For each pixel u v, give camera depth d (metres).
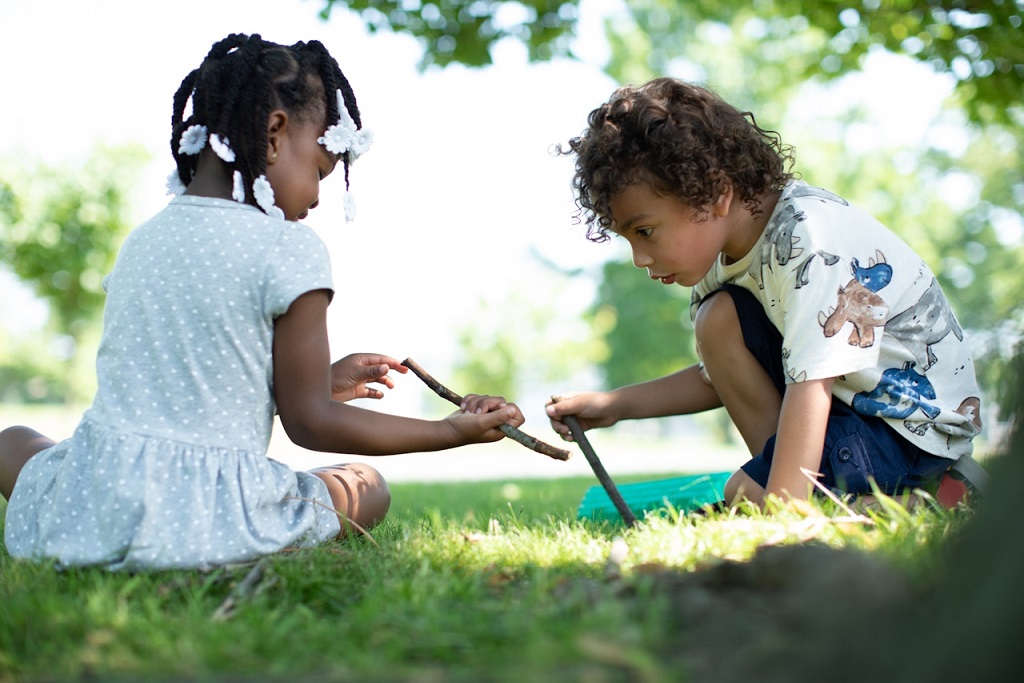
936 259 21.86
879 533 1.95
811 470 2.38
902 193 21.84
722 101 2.69
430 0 6.73
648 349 26.00
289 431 2.26
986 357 1.99
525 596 1.65
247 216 2.23
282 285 2.14
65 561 1.99
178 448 2.06
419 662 1.35
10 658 1.41
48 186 19.16
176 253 2.17
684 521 2.32
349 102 2.52
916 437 2.56
